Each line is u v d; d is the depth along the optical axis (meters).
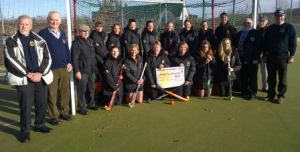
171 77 7.11
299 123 5.53
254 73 7.04
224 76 7.31
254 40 6.95
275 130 5.21
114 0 10.51
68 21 5.87
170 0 11.88
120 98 6.75
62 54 5.49
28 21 4.74
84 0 9.23
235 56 7.29
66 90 5.72
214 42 7.61
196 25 11.14
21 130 4.88
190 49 7.74
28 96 4.81
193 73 7.25
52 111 5.53
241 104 6.74
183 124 5.55
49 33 5.37
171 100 7.12
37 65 4.87
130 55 6.81
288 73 10.34
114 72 6.62
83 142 4.82
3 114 6.24
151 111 6.33
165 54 7.31
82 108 6.13
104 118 5.91
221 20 7.56
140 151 4.48
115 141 4.84
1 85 8.88
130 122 5.68
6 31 10.40
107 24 10.52
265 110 6.30
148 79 7.04
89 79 6.29
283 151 4.42
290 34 6.49
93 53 6.23
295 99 7.07
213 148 4.55
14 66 4.63
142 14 12.77
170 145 4.67
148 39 7.58
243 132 5.14
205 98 7.25
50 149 4.61
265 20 6.89
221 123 5.58
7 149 4.63
